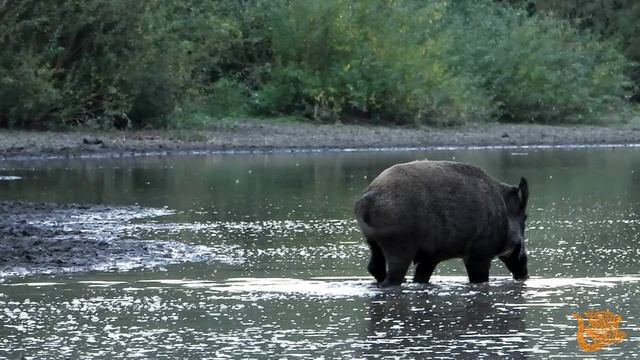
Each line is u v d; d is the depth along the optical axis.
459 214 27.91
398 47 88.00
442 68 89.00
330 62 86.81
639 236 37.28
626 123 97.94
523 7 111.06
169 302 25.88
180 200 46.69
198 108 81.81
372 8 88.06
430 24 92.19
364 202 27.66
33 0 71.44
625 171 60.72
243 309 25.06
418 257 28.12
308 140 76.00
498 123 93.00
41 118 72.44
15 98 71.00
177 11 81.94
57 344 21.84
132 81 74.44
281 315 24.42
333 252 33.56
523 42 97.31
